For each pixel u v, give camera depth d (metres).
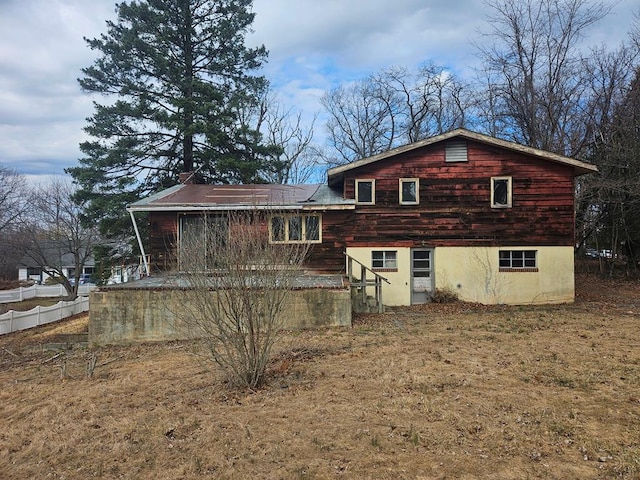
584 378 6.73
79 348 11.88
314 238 16.92
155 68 24.00
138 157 23.73
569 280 16.50
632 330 10.65
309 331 11.43
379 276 14.95
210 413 6.01
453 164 16.75
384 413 5.67
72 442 5.45
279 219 15.66
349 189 16.95
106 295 11.84
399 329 11.57
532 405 5.73
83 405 6.78
